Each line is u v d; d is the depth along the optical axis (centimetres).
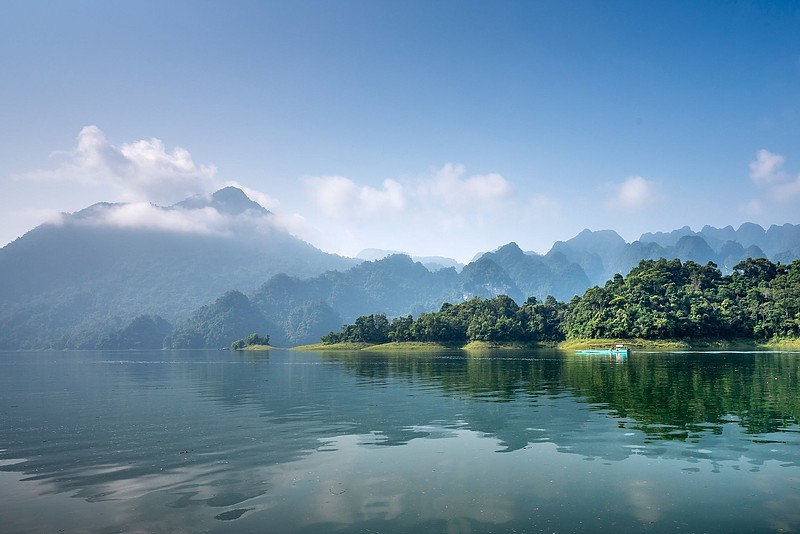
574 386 6025
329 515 1834
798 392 5144
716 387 5650
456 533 1669
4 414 4294
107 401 5188
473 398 4994
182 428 3516
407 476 2284
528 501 1961
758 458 2531
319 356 18838
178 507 1930
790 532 1670
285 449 2822
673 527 1714
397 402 4769
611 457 2573
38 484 2230
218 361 16412
